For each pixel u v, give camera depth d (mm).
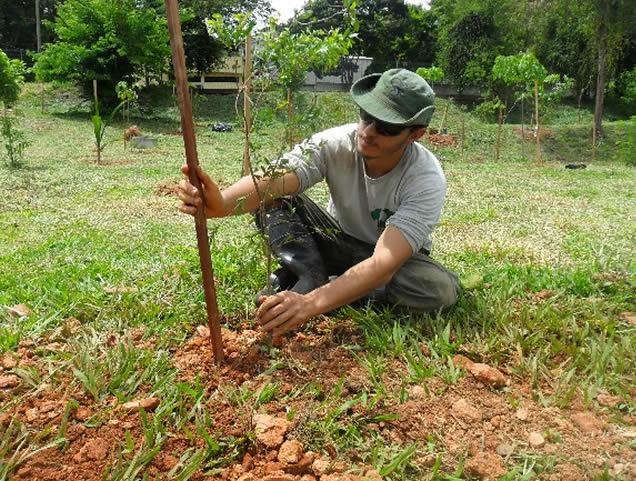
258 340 2906
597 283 4133
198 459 2123
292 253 3199
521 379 2803
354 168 3172
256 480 2061
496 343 3029
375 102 2730
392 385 2672
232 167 12680
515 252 5566
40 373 2652
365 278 2742
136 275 4074
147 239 5617
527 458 2242
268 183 2777
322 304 2670
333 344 2988
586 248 5980
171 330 3080
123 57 23734
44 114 23219
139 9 23797
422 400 2562
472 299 3531
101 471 2092
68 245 5316
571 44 31938
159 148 16344
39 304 3461
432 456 2223
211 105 26734
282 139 2795
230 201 2820
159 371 2656
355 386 2619
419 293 3197
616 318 3549
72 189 8875
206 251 2545
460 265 4910
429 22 39094
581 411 2566
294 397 2529
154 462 2133
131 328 3113
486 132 24859
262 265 3869
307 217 3311
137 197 8328
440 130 24031
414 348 2971
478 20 32625
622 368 2867
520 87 30812
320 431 2311
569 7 27750
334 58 2570
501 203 9414
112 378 2564
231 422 2357
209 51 27172
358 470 2141
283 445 2180
